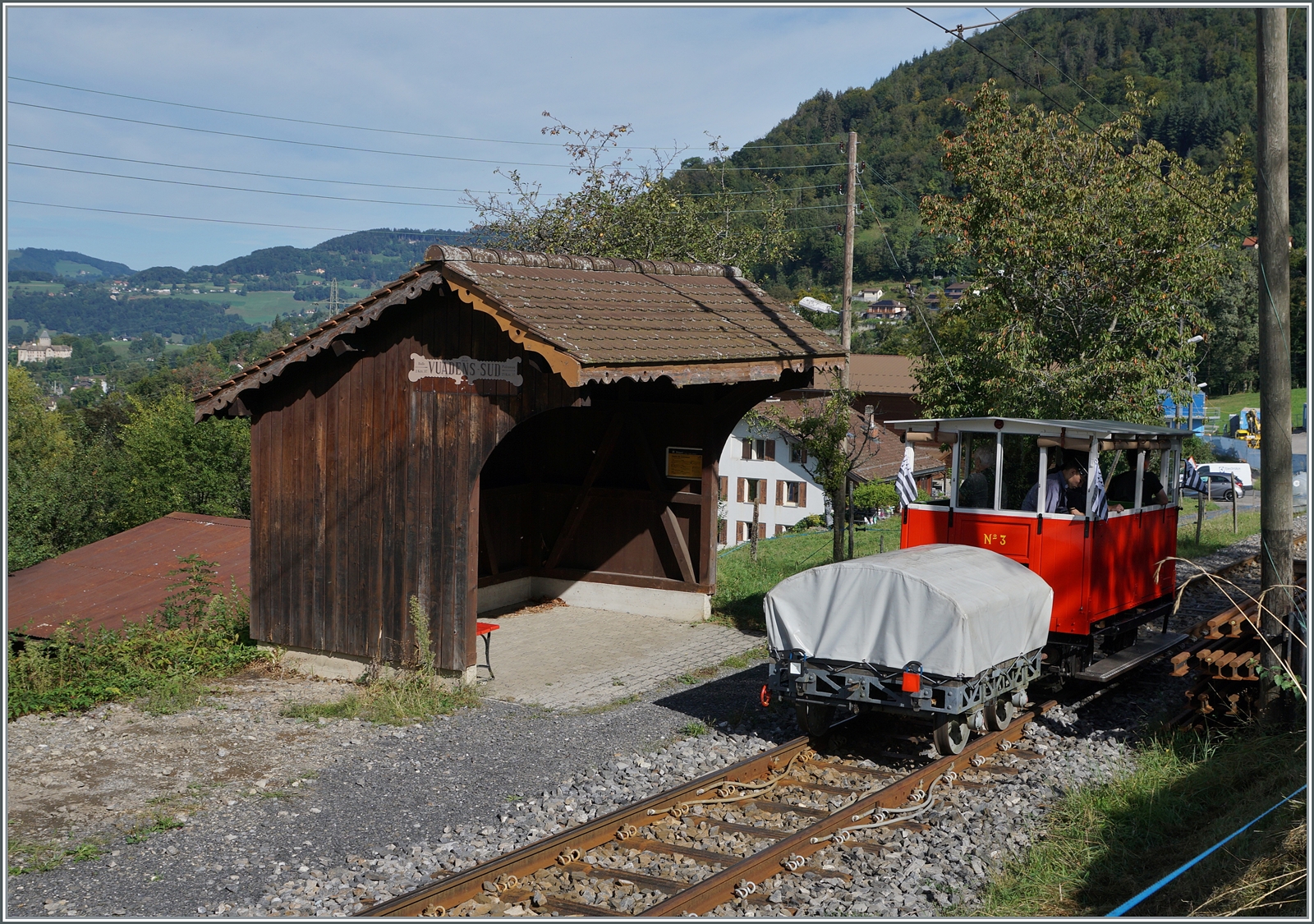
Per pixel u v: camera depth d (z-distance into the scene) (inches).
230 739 375.9
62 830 285.4
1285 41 323.9
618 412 606.2
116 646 486.3
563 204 1183.6
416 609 451.2
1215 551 808.9
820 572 346.3
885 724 393.1
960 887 245.3
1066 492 394.3
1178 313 791.7
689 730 381.7
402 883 247.9
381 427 466.0
